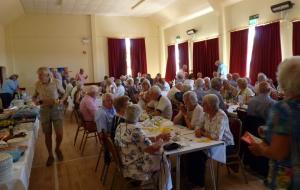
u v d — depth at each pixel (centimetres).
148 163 238
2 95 663
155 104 423
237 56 772
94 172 367
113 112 368
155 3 969
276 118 113
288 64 113
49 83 386
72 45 1111
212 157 278
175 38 1112
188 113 332
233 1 768
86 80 1109
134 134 238
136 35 1201
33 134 322
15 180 184
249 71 734
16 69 1046
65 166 392
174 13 1027
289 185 112
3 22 948
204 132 287
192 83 729
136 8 1033
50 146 400
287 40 618
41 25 1066
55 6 959
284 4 596
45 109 389
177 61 1116
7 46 1029
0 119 364
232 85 562
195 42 960
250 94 470
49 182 339
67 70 1027
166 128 316
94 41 1127
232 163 306
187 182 315
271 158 118
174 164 332
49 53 1083
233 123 311
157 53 1247
